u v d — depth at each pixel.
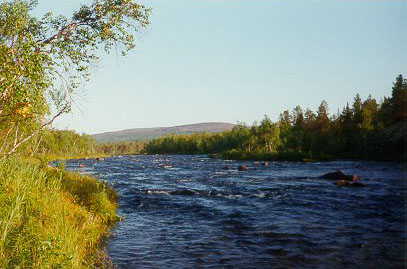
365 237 10.07
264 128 97.38
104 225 12.10
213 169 47.84
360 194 20.50
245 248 9.62
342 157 71.31
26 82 10.42
